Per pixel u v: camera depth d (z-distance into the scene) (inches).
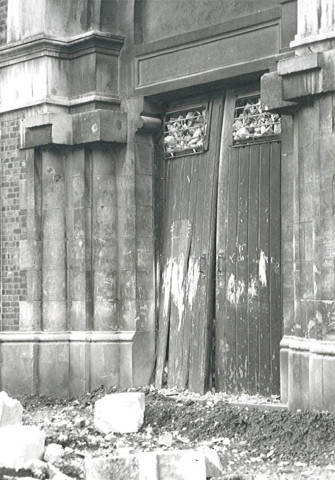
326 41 461.4
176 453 355.3
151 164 600.7
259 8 532.4
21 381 613.9
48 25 609.6
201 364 561.6
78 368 599.2
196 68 561.9
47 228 612.7
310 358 458.0
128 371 586.6
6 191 633.0
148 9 597.9
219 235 559.5
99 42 597.9
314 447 430.6
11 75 629.6
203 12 564.1
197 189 574.9
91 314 601.3
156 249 599.5
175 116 594.6
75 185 606.5
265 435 454.6
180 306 579.5
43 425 488.4
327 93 454.9
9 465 372.8
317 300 458.0
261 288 535.2
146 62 591.8
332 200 452.4
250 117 546.6
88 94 601.6
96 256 600.4
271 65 520.1
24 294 619.8
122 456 355.9
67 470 382.0
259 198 538.6
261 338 534.3
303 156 474.6
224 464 419.2
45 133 602.9
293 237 493.7
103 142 592.4
